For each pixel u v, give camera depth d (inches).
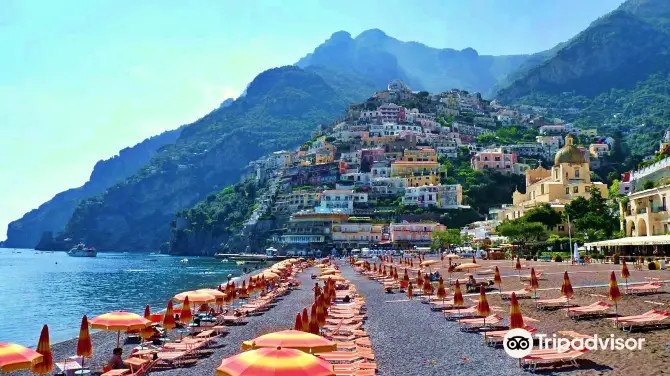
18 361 840.3
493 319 1344.7
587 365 920.3
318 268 5226.4
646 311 1402.6
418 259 5162.4
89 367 1258.0
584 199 5241.1
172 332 1615.4
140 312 2591.0
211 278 5162.4
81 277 5689.0
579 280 2267.5
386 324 1530.5
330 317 1585.9
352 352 1035.3
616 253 3582.7
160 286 4303.6
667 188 3410.4
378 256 6456.7
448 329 1395.2
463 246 6432.1
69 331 2049.7
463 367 984.9
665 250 3400.6
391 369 1000.9
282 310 2012.8
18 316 2522.1
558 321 1341.0
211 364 1157.7
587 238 4530.0
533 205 5782.5
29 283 4810.5
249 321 1749.5
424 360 1058.1
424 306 1892.2
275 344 846.5
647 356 944.9
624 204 4190.5
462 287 2418.8
